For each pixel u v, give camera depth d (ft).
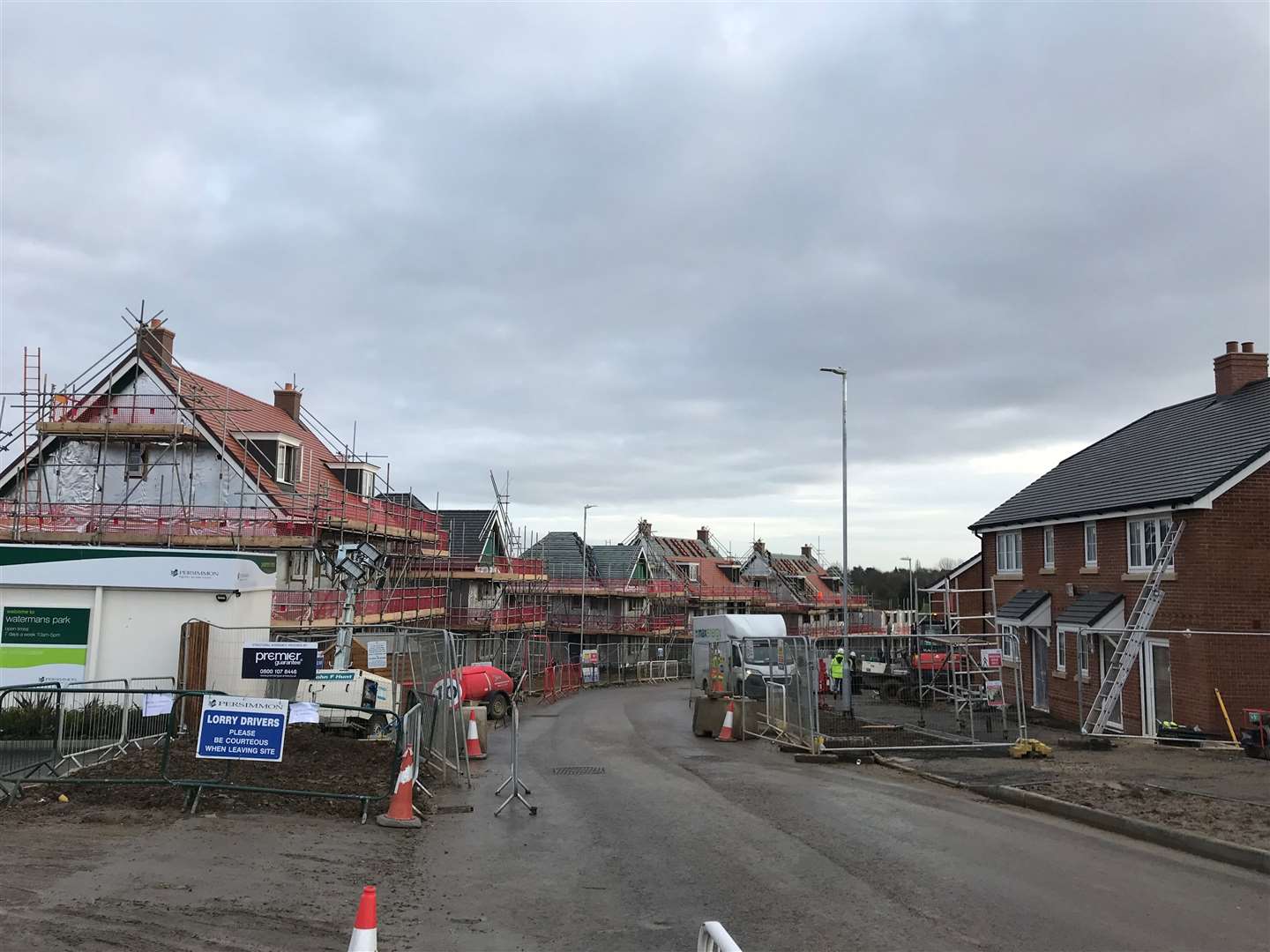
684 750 68.44
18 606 64.80
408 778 37.99
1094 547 86.38
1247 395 81.30
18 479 93.56
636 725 89.76
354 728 61.77
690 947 23.52
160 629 65.16
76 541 84.48
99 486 93.76
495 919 25.67
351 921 24.70
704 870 31.19
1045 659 95.71
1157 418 96.78
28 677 64.34
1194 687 68.13
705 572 263.49
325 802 39.19
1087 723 71.77
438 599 131.13
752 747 70.85
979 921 25.45
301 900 26.14
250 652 49.88
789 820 39.78
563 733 81.76
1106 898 27.63
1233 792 44.42
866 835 36.63
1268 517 68.49
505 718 94.22
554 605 204.44
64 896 24.88
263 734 37.73
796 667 68.74
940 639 80.53
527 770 57.06
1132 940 23.94
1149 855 33.27
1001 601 106.22
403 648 73.36
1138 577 77.00
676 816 40.73
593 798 45.85
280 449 101.40
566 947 23.49
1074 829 38.06
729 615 103.50
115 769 41.06
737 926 25.18
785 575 287.89
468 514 169.58
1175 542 70.95
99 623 64.85
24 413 88.17
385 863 31.19
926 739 68.95
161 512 88.94
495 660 125.49
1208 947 23.45
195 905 24.93
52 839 30.81
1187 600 69.62
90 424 89.56
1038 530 97.14
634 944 23.71
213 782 37.22
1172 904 27.02
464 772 54.29
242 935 22.94
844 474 96.68
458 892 28.30
